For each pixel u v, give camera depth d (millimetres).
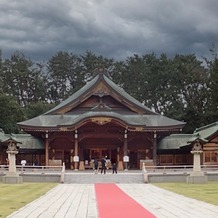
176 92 126438
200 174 50344
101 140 75875
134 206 27031
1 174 53375
